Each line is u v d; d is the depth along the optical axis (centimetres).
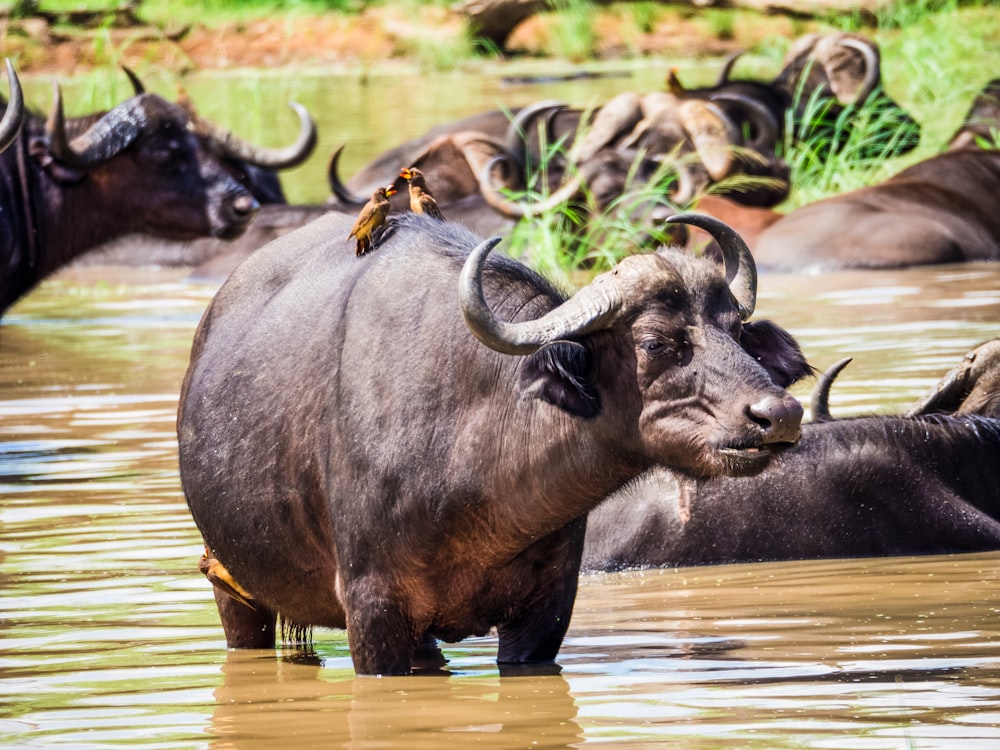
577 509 2534
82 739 2348
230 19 16075
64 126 5622
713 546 3412
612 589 3228
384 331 2616
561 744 2259
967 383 3741
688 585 3231
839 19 13188
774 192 7844
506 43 15562
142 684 2641
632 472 2489
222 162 6028
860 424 3547
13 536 3581
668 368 2388
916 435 3534
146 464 4247
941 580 3183
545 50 15325
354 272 2753
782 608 3005
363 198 7756
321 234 2934
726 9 13750
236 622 2888
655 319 2398
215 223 5838
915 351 5028
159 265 8075
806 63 8969
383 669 2622
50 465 4256
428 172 7838
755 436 2311
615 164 7188
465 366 2541
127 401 5009
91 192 5750
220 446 2794
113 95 10300
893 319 5634
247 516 2761
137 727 2405
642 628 2906
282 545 2738
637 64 14325
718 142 7469
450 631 2691
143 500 3878
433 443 2530
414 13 15838
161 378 5328
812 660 2636
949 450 3531
